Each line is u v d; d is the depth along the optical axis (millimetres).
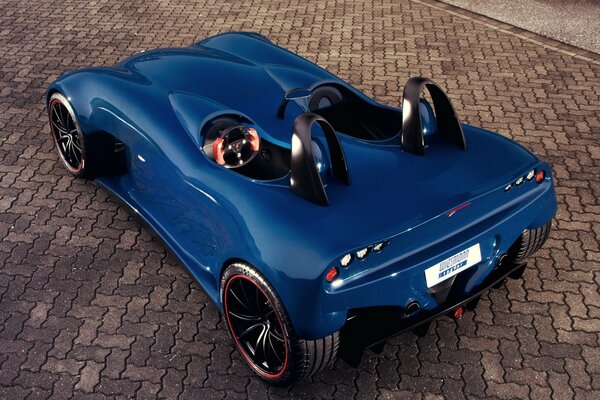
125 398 3623
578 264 4523
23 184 5305
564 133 6023
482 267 3699
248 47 4926
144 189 4488
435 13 8531
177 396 3637
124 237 4773
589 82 6906
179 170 3887
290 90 3896
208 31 7969
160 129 4074
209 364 3830
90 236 4781
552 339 3969
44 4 8688
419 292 3432
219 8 8617
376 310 3521
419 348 3910
